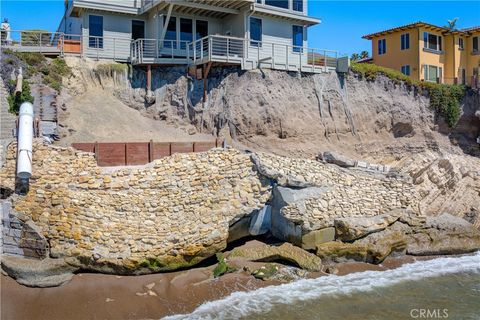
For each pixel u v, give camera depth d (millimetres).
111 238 20250
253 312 18797
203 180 22438
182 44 32156
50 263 19547
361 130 32656
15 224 20406
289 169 24609
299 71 30953
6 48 25688
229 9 31375
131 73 29656
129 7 31297
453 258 27000
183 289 20375
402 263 25703
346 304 19781
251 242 24953
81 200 20312
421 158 31812
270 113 29328
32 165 20531
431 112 35562
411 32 41594
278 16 33250
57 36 32781
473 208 31828
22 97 22781
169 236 21094
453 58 43000
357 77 33094
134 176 21156
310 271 23125
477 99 37125
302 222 23953
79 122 25641
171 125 29375
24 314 17953
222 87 29734
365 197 26391
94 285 19703
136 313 18484
